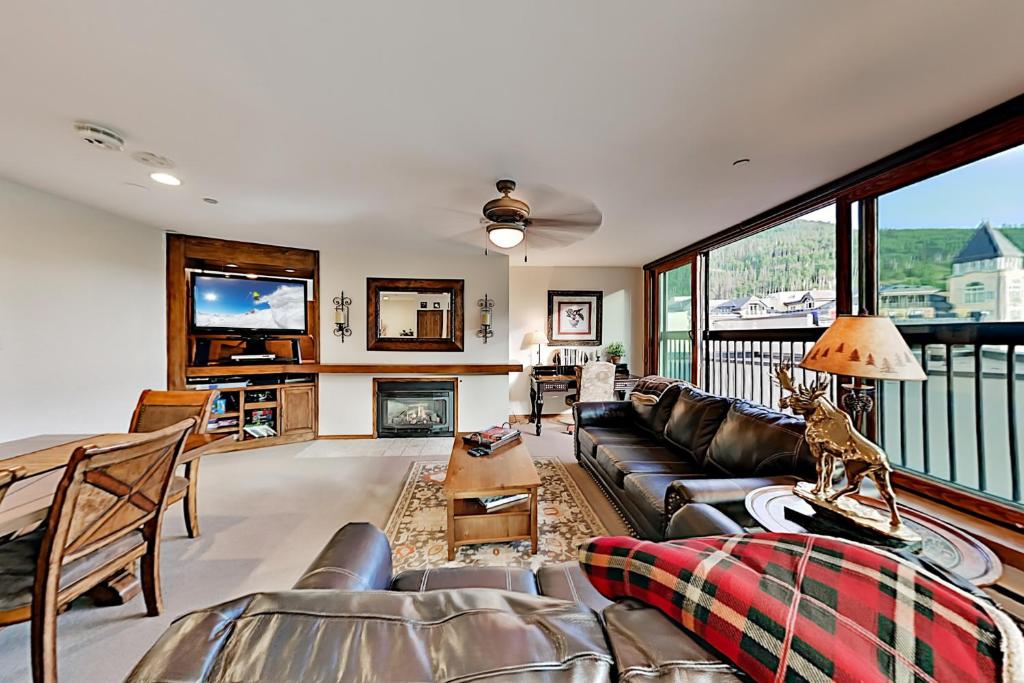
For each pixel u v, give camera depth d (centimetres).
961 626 43
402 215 320
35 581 121
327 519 253
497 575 132
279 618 56
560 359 575
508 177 245
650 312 552
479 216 323
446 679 48
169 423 226
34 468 159
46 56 138
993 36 129
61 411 287
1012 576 156
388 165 228
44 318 276
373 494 294
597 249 460
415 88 158
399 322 466
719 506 163
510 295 575
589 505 271
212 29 127
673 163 226
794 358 315
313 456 389
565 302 579
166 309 371
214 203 292
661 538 187
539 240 409
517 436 290
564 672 50
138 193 273
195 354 393
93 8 118
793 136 196
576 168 232
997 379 187
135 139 197
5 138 197
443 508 268
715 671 50
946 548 119
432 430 466
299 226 353
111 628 159
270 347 455
